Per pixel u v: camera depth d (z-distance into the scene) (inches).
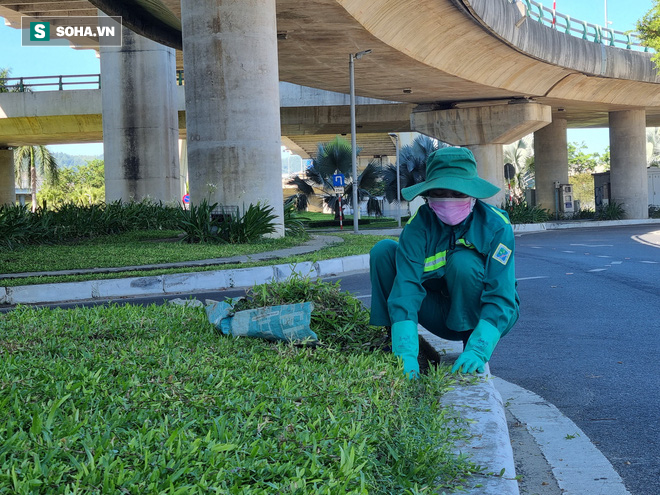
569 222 1600.6
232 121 730.2
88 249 662.5
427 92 1331.2
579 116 1818.4
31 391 120.7
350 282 494.9
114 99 1179.9
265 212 731.4
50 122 1610.5
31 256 604.7
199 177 745.0
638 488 132.3
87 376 132.6
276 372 148.1
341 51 999.6
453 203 163.2
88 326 205.9
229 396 122.4
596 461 146.1
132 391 123.4
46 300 444.8
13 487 79.7
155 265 542.0
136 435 99.8
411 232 169.3
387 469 103.5
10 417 103.0
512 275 165.9
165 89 1194.6
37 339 184.2
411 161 1972.2
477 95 1368.1
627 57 1437.0
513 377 217.2
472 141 1451.8
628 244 826.2
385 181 1967.3
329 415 116.6
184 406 118.0
